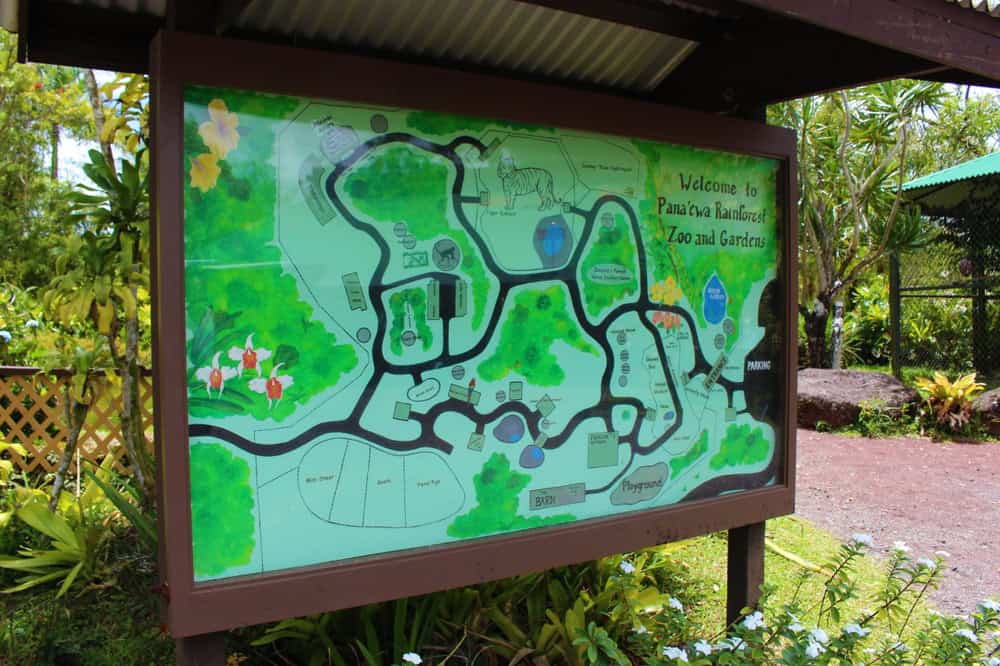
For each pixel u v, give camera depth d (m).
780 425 3.30
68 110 13.23
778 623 2.69
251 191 2.19
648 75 3.40
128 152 3.79
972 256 11.16
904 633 3.56
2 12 2.41
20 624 3.18
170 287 2.04
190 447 2.13
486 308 2.59
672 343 3.02
